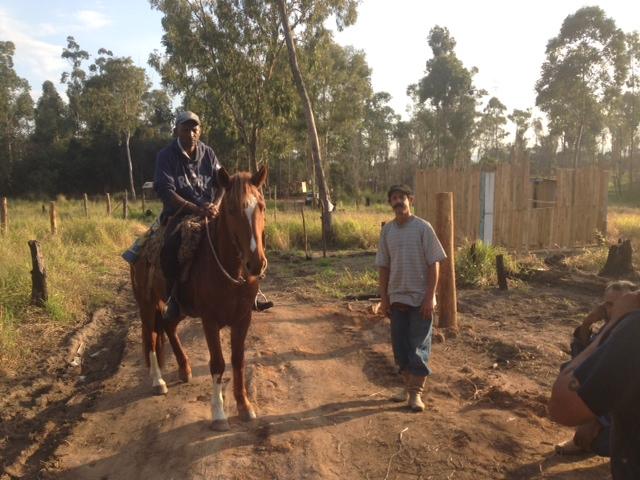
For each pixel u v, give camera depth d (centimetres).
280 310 884
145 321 577
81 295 964
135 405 544
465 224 1544
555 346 678
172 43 2995
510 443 443
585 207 1628
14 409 548
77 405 559
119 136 5688
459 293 988
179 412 514
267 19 2800
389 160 7125
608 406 190
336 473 410
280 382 593
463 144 5784
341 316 836
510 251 1459
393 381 597
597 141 6969
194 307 500
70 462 443
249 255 425
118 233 1667
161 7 2902
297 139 4466
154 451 450
